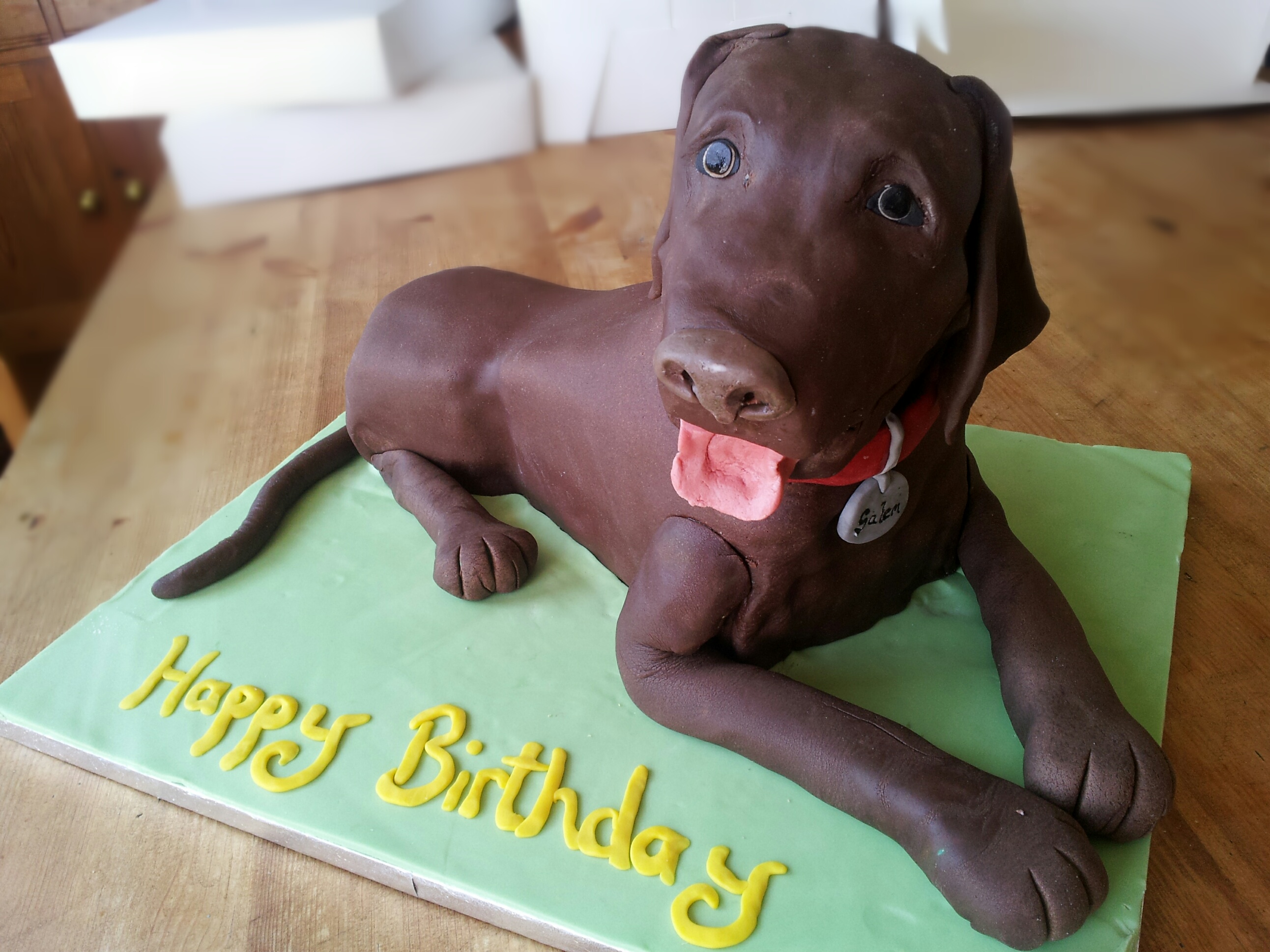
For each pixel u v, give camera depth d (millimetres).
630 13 790
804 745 409
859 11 818
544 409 521
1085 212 695
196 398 720
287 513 605
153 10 630
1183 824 433
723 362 295
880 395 350
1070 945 370
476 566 527
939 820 375
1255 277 659
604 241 848
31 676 515
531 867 413
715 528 428
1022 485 593
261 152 715
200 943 415
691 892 398
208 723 485
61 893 437
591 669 497
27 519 646
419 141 768
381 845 424
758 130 328
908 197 329
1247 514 589
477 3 789
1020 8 761
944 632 500
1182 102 781
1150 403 679
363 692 493
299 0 667
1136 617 505
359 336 776
